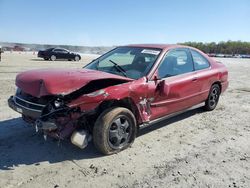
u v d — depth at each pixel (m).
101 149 4.07
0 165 3.76
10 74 12.50
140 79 4.50
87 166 3.83
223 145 4.81
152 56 5.05
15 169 3.68
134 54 5.29
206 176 3.72
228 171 3.89
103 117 3.99
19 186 3.29
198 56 6.19
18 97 4.27
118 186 3.39
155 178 3.61
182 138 5.04
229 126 5.85
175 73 5.30
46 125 3.63
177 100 5.26
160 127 5.57
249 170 3.95
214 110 7.03
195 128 5.61
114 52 5.68
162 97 4.86
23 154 4.11
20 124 5.32
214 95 6.82
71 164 3.87
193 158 4.24
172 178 3.62
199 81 5.87
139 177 3.62
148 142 4.77
